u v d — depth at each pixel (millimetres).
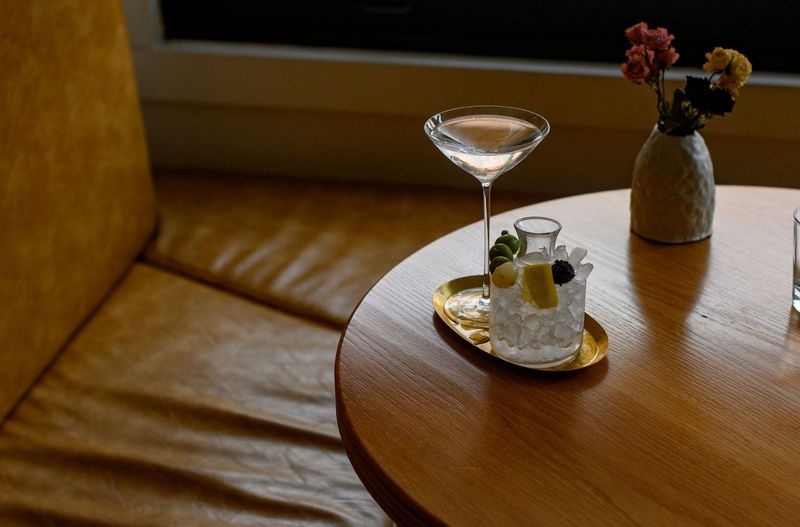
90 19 1474
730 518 778
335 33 1865
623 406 889
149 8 1819
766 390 908
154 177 1862
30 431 1246
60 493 1153
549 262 925
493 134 994
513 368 938
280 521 1103
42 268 1349
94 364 1364
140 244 1636
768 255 1125
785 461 829
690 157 1115
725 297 1048
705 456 834
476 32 1832
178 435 1231
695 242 1154
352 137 1881
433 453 841
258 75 1827
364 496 1135
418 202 1761
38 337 1338
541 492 803
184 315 1463
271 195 1787
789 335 985
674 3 1758
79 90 1440
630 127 1753
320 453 1200
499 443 850
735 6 1742
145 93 1881
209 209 1737
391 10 1838
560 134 1810
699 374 929
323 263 1564
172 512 1120
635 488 805
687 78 1096
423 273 1097
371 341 977
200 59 1832
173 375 1332
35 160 1333
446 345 973
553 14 1796
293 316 1468
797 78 1720
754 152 1759
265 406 1274
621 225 1201
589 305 1035
